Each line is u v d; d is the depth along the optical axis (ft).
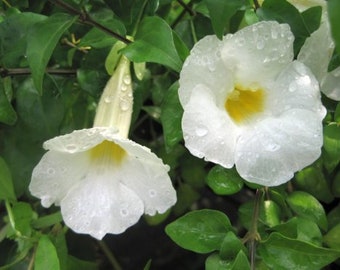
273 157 0.58
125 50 0.59
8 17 0.66
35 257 0.65
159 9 0.76
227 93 0.62
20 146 0.77
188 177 0.84
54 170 0.61
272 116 0.61
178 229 0.62
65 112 0.76
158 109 0.80
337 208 0.74
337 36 0.42
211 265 0.60
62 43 0.74
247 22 0.64
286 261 0.59
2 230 0.74
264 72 0.61
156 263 1.21
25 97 0.74
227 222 0.62
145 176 0.61
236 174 0.64
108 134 0.57
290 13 0.59
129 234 1.22
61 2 0.61
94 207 0.61
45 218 0.71
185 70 0.57
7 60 0.68
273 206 0.65
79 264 0.75
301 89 0.60
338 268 0.82
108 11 0.68
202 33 0.74
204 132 0.56
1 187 0.69
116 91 0.63
